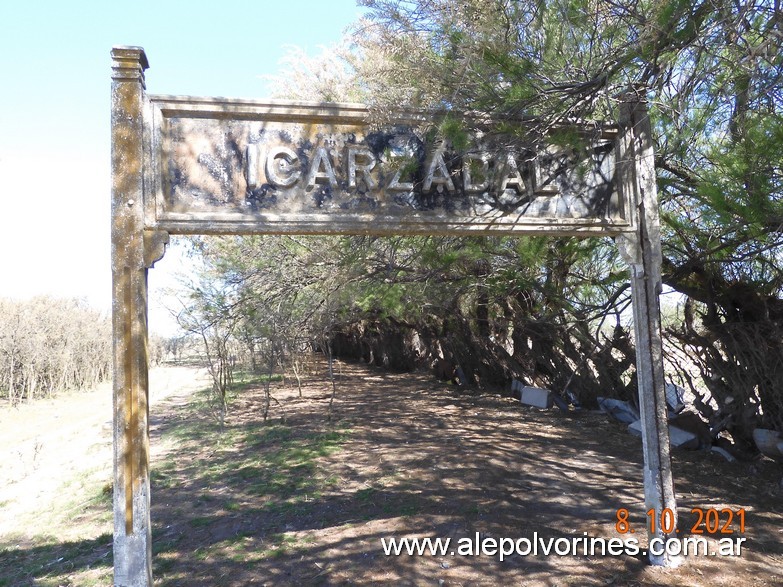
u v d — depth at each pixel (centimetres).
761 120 377
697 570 404
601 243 697
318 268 1044
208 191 370
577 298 852
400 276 938
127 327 346
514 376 1288
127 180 353
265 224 372
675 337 795
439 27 427
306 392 1566
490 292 969
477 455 757
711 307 671
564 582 396
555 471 675
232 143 376
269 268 1066
